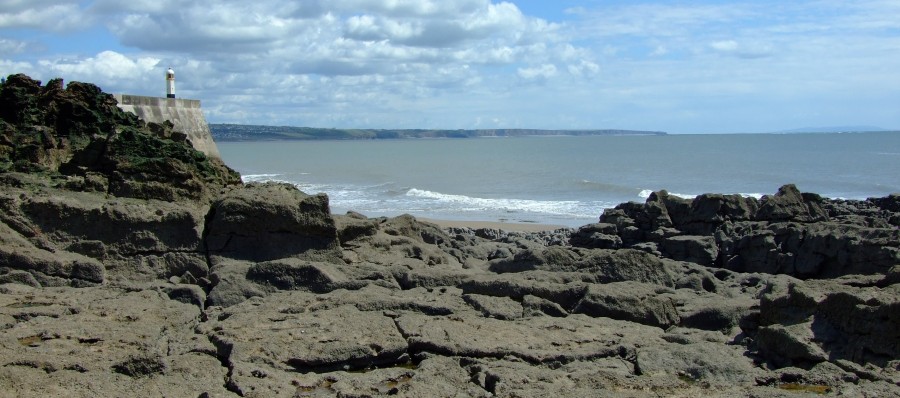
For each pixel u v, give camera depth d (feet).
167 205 78.02
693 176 297.94
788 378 47.24
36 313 57.88
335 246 76.38
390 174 353.31
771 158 407.23
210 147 200.95
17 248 70.33
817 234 84.58
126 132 84.89
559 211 202.39
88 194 79.15
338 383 46.09
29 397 41.42
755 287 73.92
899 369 46.73
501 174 333.62
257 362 49.83
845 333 51.16
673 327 59.77
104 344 52.06
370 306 60.80
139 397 42.55
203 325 57.67
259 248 75.25
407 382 46.01
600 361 50.90
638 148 625.82
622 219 106.32
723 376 48.19
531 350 52.01
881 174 292.40
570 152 566.77
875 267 77.82
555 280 68.18
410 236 90.53
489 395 43.91
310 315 58.49
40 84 100.73
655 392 44.39
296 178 334.24
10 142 86.58
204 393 43.01
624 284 65.05
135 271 73.05
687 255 93.66
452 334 54.44
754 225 95.40
